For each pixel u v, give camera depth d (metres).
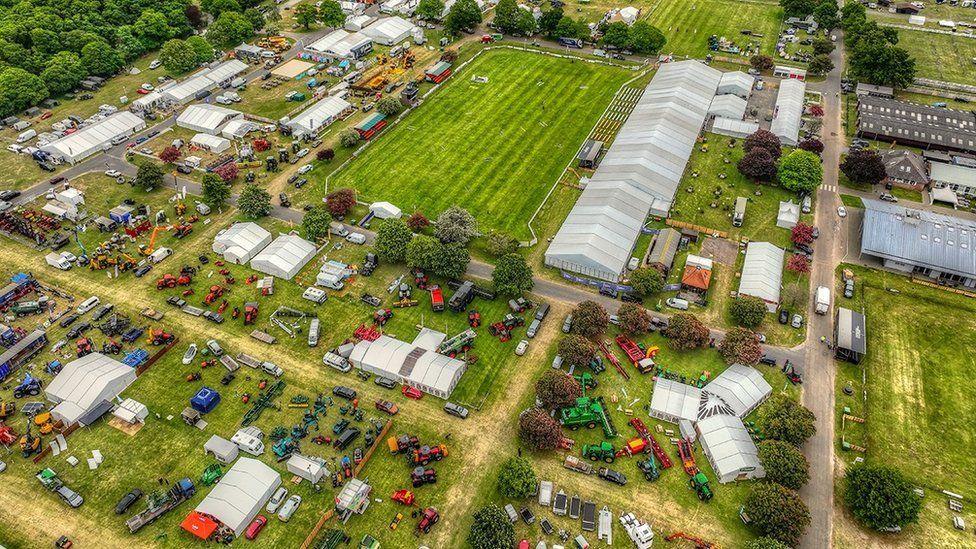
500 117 187.50
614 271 129.38
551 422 98.31
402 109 189.12
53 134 176.38
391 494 94.31
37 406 105.38
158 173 156.50
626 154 164.88
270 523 90.56
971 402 108.69
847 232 145.25
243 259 136.38
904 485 89.38
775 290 127.31
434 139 177.75
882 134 174.75
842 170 160.25
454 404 106.00
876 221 139.62
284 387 110.38
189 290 129.62
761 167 155.62
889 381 112.19
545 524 89.81
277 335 120.56
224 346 118.25
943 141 171.38
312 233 139.38
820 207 153.12
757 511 88.00
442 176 163.38
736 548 87.94
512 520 90.25
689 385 108.94
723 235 143.38
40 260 137.12
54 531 89.50
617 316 120.94
